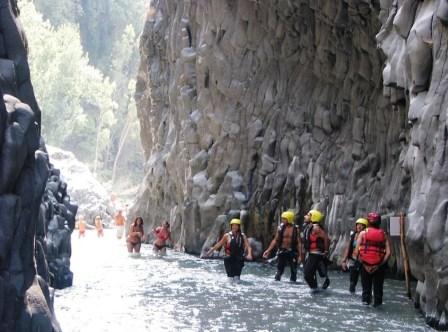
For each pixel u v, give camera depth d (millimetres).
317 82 22219
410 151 11852
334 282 16469
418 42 11359
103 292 13688
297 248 16453
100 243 31781
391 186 17484
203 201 24344
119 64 82688
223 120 24500
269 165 22953
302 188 21344
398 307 12453
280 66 23547
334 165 20375
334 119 21266
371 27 18234
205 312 11539
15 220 6055
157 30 30297
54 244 13719
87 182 50250
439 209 10211
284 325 10461
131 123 75812
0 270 5953
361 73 19422
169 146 28344
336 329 10195
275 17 22844
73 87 65188
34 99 7000
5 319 5906
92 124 72625
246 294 13984
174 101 27812
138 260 21781
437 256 10148
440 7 10602
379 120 18672
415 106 11398
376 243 12711
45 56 62031
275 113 23328
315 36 21219
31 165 6496
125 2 86875
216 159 24438
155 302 12562
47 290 7156
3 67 6547
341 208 19219
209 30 25109
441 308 10266
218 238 23094
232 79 24453
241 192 23609
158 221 29453
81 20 83250
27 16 61312
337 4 19109
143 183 31141
